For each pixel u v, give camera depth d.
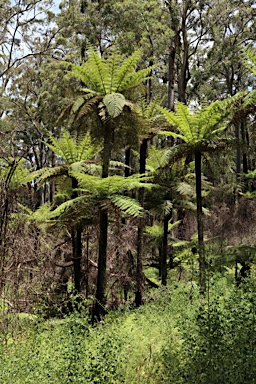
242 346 4.34
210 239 12.72
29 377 4.30
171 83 20.73
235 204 18.33
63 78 18.61
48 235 10.14
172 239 13.67
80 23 19.17
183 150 10.02
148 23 17.52
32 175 10.06
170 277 12.62
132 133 9.78
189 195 12.11
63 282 10.70
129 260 11.45
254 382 3.89
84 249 11.87
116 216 9.57
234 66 26.84
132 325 7.14
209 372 4.12
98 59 8.91
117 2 17.64
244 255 9.27
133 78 9.23
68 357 4.46
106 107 8.67
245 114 9.08
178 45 21.34
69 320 5.43
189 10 20.62
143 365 5.05
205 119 9.45
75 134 11.98
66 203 9.10
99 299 8.82
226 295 6.68
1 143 6.80
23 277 6.73
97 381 4.21
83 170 10.32
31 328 5.80
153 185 10.76
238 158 24.12
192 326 5.08
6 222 6.12
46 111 19.91
